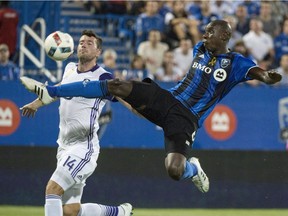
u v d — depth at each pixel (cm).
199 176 1805
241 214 2744
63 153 1792
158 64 3369
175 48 3538
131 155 2878
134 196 2881
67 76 1808
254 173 2959
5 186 2805
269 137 2972
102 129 2855
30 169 2816
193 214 2712
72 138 1789
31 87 1625
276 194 2962
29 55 3112
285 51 3638
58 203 1709
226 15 3791
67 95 1644
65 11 3666
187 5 3784
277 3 3784
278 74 1662
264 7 3706
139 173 2884
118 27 3631
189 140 1709
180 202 2925
